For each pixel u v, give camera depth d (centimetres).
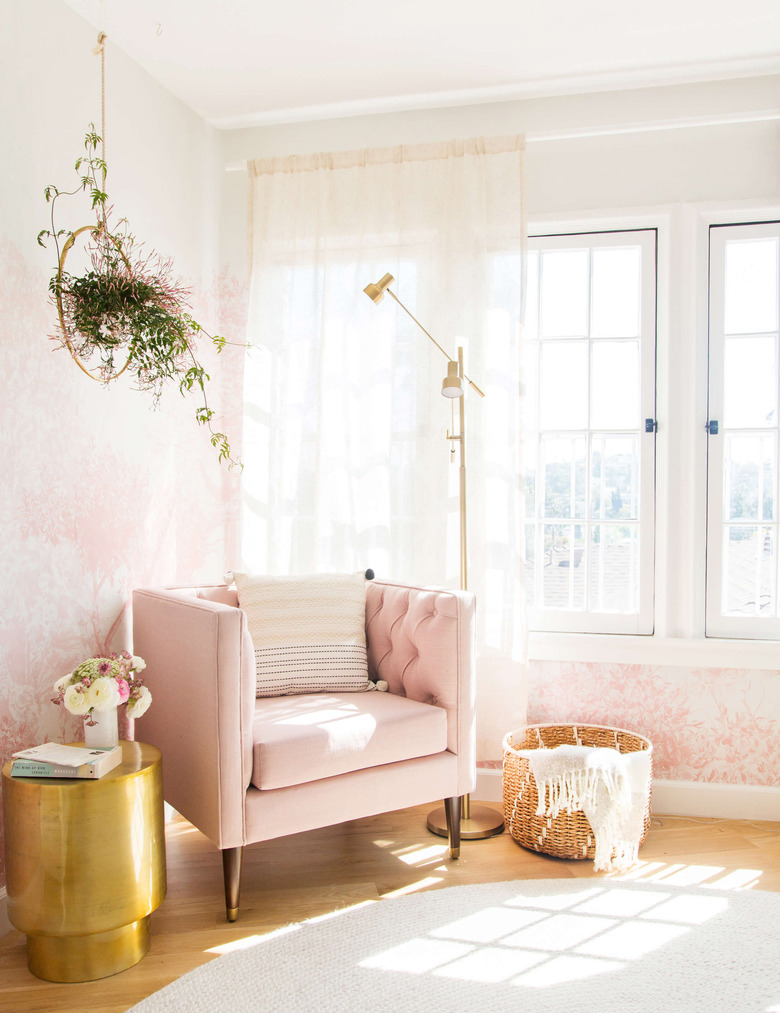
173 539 280
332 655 242
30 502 206
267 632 242
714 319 278
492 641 278
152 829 181
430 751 219
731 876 221
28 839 169
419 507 285
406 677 241
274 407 297
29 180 206
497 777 279
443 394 244
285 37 246
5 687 197
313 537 292
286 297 299
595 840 228
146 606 231
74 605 225
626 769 229
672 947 182
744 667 266
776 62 261
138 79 259
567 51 254
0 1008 162
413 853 236
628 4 229
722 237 278
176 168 283
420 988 165
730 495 279
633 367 289
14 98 200
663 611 278
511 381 279
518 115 286
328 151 300
